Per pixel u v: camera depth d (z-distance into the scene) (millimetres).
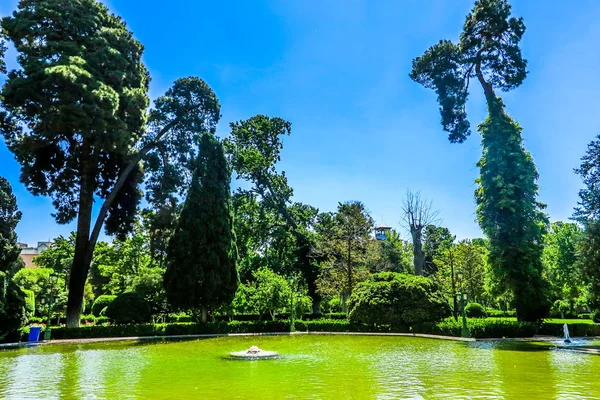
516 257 22500
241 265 34469
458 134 27953
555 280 30500
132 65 25750
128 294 25047
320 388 7891
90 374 9938
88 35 23859
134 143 25484
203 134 28203
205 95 29953
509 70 25359
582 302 30828
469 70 26438
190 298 24891
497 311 38594
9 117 23266
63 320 31422
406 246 46312
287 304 26844
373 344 18109
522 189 23078
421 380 8734
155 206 29641
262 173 37812
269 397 7082
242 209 36812
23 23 22031
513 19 24547
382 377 9172
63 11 23000
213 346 17562
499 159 23281
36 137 22734
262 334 24719
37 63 20984
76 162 25250
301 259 36906
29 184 25344
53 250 48156
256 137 38500
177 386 8227
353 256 32812
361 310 25203
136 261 40656
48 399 7121
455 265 35438
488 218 23469
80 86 20578
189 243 25484
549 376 9195
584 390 7566
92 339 21047
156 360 12719
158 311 27922
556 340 19312
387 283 25547
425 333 23562
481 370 10148
